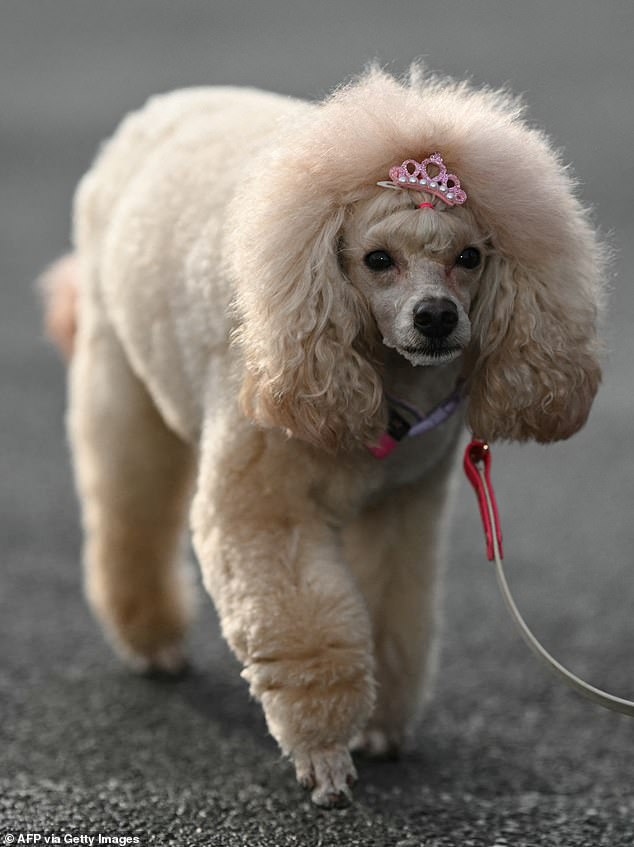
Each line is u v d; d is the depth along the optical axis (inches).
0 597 286.0
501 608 280.1
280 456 187.9
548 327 184.4
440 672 250.5
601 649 259.6
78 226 260.1
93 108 828.6
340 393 178.5
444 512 217.8
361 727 185.3
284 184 177.6
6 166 705.0
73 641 266.1
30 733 222.1
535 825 190.1
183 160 221.1
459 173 177.6
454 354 177.2
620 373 435.8
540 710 234.7
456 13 1075.9
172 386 216.4
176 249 211.5
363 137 174.4
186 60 940.6
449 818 192.1
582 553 309.9
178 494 249.1
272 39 996.6
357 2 1162.6
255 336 179.2
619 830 188.4
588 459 375.2
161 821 188.4
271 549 186.5
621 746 219.9
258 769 208.4
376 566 216.4
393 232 174.1
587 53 901.2
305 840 183.0
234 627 184.9
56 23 1168.8
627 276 510.9
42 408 417.1
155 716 231.5
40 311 501.4
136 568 249.4
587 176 627.5
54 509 339.9
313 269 176.7
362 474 192.7
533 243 181.8
